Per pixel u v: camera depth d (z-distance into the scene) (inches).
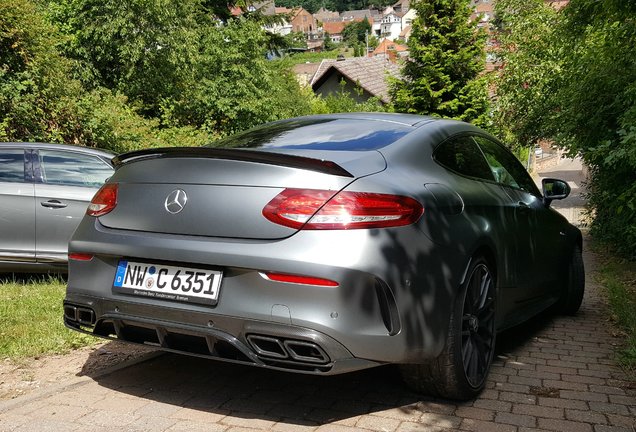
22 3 452.1
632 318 206.2
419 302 118.4
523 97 725.3
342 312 109.7
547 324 217.0
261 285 112.7
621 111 319.0
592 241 506.3
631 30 279.7
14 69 450.9
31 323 185.3
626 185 319.6
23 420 120.0
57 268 251.8
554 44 388.8
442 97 1077.8
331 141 138.6
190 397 134.3
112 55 697.6
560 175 1744.6
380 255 113.0
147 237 123.6
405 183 125.0
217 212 118.3
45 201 249.0
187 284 119.0
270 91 863.7
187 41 711.7
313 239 111.2
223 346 118.7
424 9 1069.1
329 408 129.6
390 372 153.4
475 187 150.0
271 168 117.0
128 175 132.0
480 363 139.6
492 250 145.3
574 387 145.7
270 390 139.9
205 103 764.0
